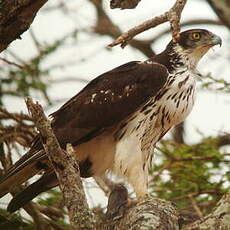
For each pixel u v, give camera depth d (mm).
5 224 12422
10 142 12836
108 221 10078
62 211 13156
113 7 9391
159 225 9016
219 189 13961
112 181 12680
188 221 9867
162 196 14188
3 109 13172
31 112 7930
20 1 9125
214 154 14383
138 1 9352
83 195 7727
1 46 9570
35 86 14781
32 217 12250
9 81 14711
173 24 9273
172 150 15188
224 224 8008
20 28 9391
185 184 14281
